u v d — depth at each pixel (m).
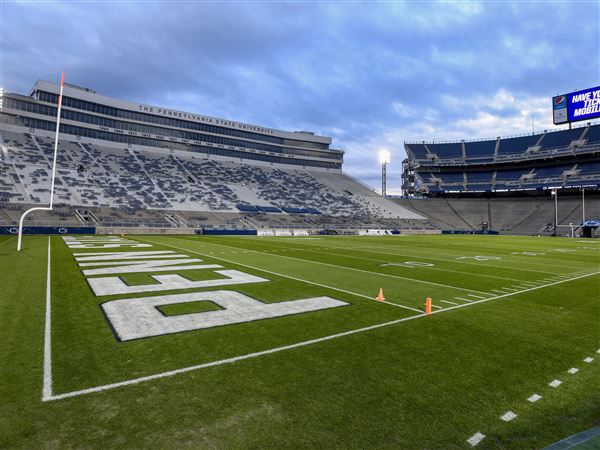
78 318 7.51
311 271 14.64
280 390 4.55
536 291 11.25
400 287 11.55
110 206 47.44
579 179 62.72
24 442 3.44
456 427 3.79
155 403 4.19
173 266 15.09
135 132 67.62
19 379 4.74
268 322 7.45
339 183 83.56
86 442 3.45
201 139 74.81
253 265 16.09
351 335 6.72
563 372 5.23
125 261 16.33
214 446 3.41
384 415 3.99
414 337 6.68
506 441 3.56
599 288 11.86
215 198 59.50
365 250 25.33
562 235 56.38
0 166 47.44
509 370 5.27
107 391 4.46
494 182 73.94
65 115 60.59
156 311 8.15
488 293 10.84
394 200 78.12
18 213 39.44
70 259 16.62
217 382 4.75
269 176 76.81
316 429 3.71
